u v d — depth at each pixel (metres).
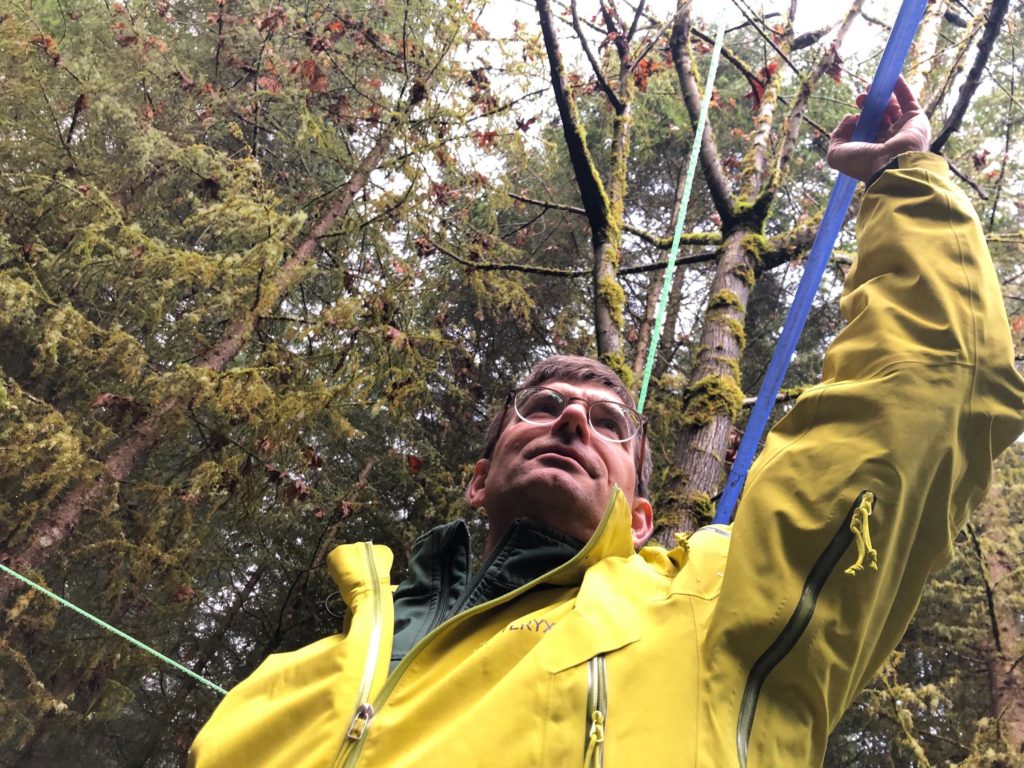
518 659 1.25
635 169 10.58
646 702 1.15
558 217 9.88
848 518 1.20
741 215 4.95
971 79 4.10
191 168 6.52
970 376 1.28
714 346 4.40
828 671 1.18
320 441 8.46
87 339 5.62
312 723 1.29
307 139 7.60
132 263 5.84
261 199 6.36
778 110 9.47
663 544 3.75
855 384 1.29
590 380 2.17
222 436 6.00
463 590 1.63
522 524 1.63
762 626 1.17
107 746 8.05
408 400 6.77
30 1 6.91
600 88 5.93
